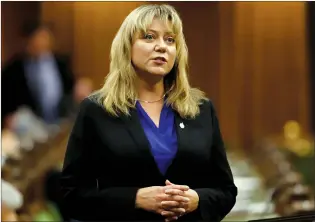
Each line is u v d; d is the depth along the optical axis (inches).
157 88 267.9
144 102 266.2
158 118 264.8
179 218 258.4
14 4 1176.2
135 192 252.7
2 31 1159.6
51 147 576.1
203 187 267.7
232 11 1333.7
